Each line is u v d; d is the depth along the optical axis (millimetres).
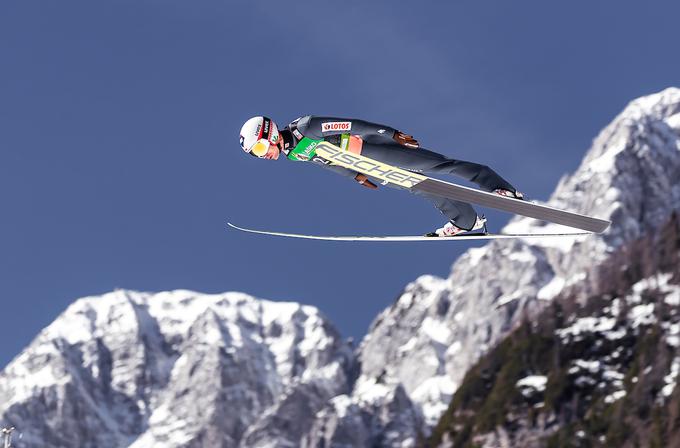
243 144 22422
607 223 21938
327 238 24547
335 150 22062
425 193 23172
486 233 23609
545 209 21859
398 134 21797
